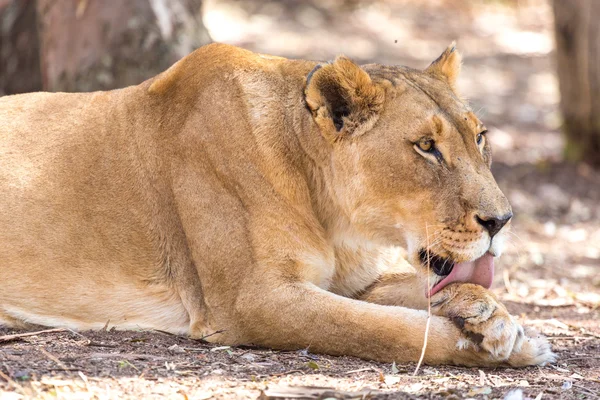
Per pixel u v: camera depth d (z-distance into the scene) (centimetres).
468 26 3741
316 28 3312
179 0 1464
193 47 1472
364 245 941
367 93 883
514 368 866
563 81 1995
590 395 780
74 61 1430
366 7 3662
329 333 859
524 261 1462
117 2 1414
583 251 1558
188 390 733
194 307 927
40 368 752
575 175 1942
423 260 884
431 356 847
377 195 889
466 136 882
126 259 948
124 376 754
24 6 1717
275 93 934
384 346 850
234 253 891
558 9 1952
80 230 955
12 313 959
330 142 905
